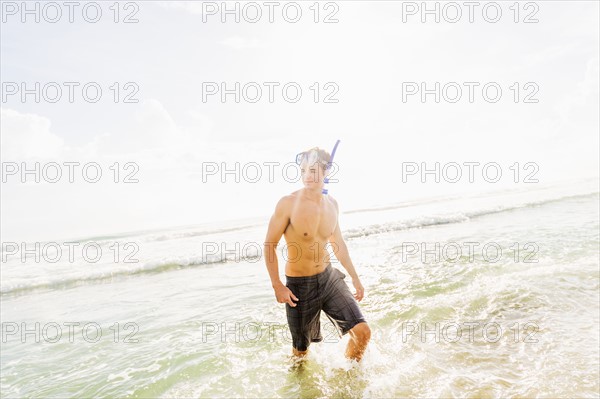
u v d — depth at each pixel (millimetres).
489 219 12320
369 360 3244
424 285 5398
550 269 5590
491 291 4891
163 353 3764
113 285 7418
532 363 3068
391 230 11781
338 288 3287
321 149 3225
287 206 3100
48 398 2984
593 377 2764
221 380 3111
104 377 3312
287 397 2787
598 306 4199
